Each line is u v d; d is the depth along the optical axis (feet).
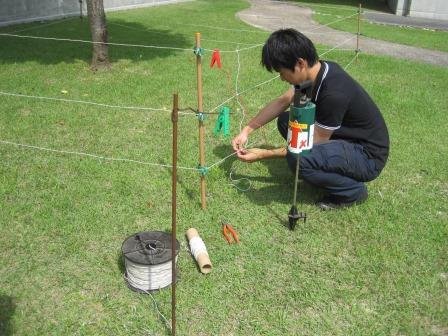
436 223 11.95
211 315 8.98
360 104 11.41
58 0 42.91
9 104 19.31
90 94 21.04
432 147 16.48
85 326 8.66
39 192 12.87
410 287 9.72
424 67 28.37
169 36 35.17
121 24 39.99
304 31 41.01
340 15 52.75
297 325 8.81
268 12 52.80
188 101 20.51
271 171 14.47
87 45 31.04
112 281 9.77
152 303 9.20
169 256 9.29
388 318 8.99
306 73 10.70
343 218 12.03
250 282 9.84
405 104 20.83
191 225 11.66
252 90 22.27
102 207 12.28
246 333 8.63
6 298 9.26
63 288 9.57
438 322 8.91
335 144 11.76
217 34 36.32
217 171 14.16
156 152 15.47
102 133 16.81
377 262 10.47
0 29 36.29
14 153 15.06
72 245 10.80
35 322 8.73
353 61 28.71
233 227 11.62
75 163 14.49
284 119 13.64
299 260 10.52
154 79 23.59
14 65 25.55
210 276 9.95
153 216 11.99
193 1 60.03
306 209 12.42
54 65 25.90
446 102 21.61
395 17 53.11
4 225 11.47
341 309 9.20
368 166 11.93
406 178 14.32
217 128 11.31
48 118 17.92
